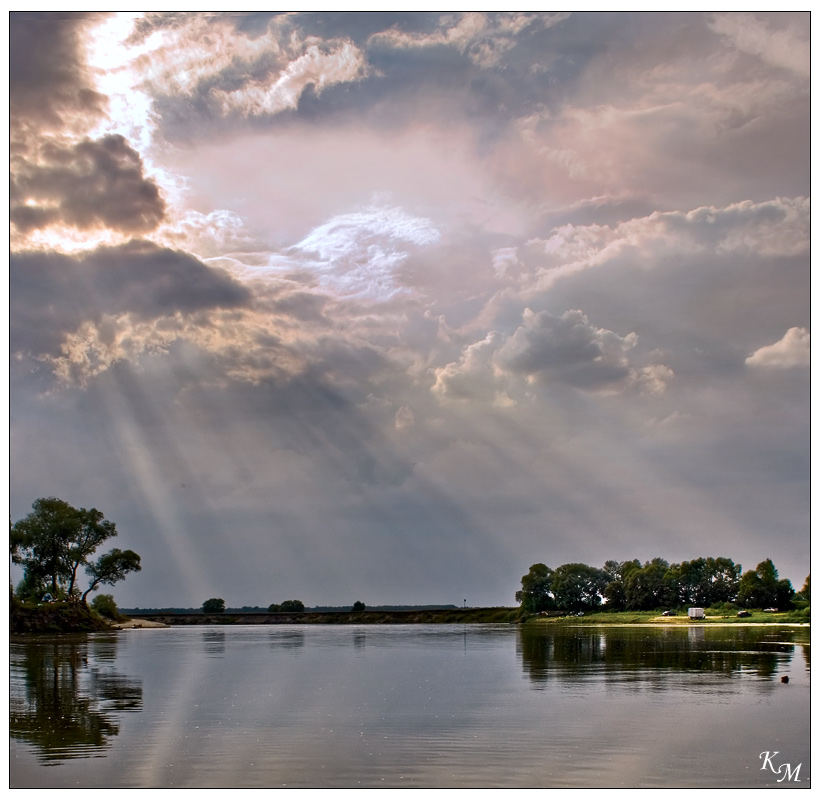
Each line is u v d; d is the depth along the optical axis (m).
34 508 147.00
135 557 157.62
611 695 40.50
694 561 199.62
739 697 39.28
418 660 67.69
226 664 63.31
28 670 56.50
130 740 28.78
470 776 23.73
